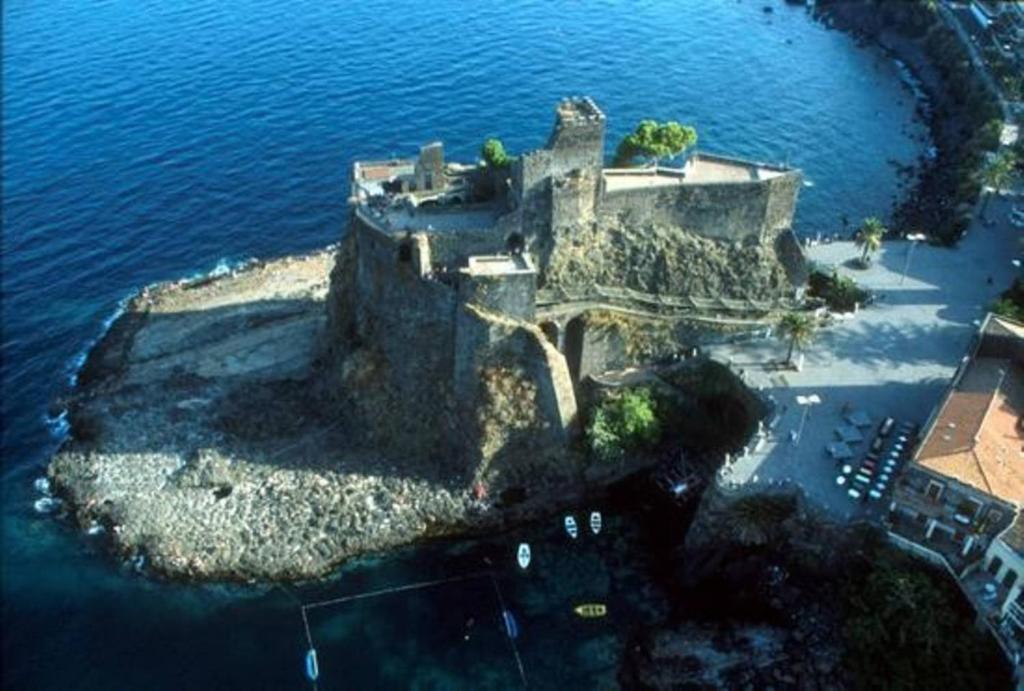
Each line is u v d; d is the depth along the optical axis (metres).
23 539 104.50
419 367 111.31
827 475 95.88
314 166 170.12
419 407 111.88
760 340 115.69
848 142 184.88
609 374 113.88
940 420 91.88
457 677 89.44
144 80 193.88
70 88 189.88
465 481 107.81
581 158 106.00
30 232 152.38
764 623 90.50
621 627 93.25
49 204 158.25
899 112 198.62
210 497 107.50
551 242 109.38
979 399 92.81
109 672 89.88
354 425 114.75
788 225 116.19
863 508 92.25
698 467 107.94
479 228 108.69
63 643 92.56
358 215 112.50
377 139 175.88
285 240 155.12
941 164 175.75
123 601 97.06
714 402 112.88
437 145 114.00
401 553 102.06
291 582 99.00
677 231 113.69
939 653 81.31
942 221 151.25
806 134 186.50
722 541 96.19
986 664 80.50
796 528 93.62
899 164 177.62
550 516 105.69
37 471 113.62
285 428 116.25
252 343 132.25
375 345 114.81
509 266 104.94
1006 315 113.25
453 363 108.75
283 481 108.88
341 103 187.38
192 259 150.38
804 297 120.00
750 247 115.56
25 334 134.88
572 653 91.19
